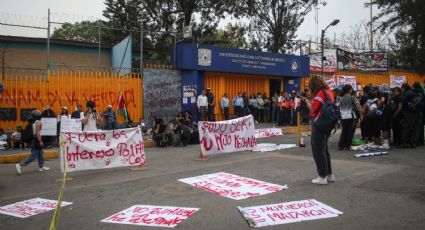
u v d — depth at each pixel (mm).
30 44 25406
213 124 11758
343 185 7246
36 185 8703
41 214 6281
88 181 8828
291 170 8930
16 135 15094
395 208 5770
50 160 12969
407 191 6684
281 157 11000
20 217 6172
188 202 6500
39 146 10562
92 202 6836
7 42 24797
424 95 11969
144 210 6137
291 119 21266
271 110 23250
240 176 8430
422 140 12352
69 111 17641
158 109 19797
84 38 32719
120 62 22547
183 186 7715
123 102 17812
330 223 5211
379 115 12062
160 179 8555
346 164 9352
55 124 14359
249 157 11289
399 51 36719
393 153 10867
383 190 6789
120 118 18594
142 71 19422
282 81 24688
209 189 7355
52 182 8961
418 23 35281
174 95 20344
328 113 7145
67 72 18125
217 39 33969
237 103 21375
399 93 11797
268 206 6043
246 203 6301
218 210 5973
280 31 31406
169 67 20328
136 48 27750
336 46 29062
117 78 18766
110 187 8016
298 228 5051
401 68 36500
